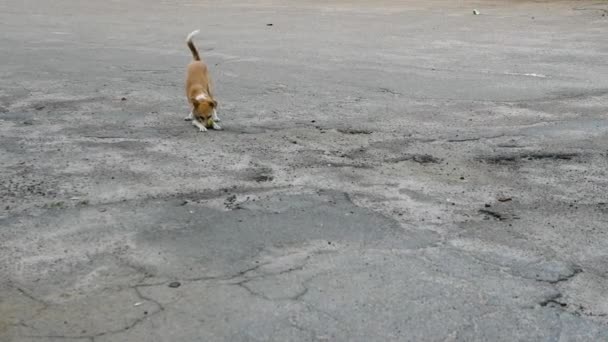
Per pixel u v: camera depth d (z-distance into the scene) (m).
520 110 9.16
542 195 7.00
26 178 7.31
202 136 8.35
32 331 5.37
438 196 6.98
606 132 8.41
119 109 9.31
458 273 5.96
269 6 20.48
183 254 6.15
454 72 10.98
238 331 5.37
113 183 7.21
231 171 7.45
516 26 15.14
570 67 11.21
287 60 11.89
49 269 5.99
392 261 6.07
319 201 6.87
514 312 5.62
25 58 12.28
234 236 6.36
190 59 12.06
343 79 10.63
